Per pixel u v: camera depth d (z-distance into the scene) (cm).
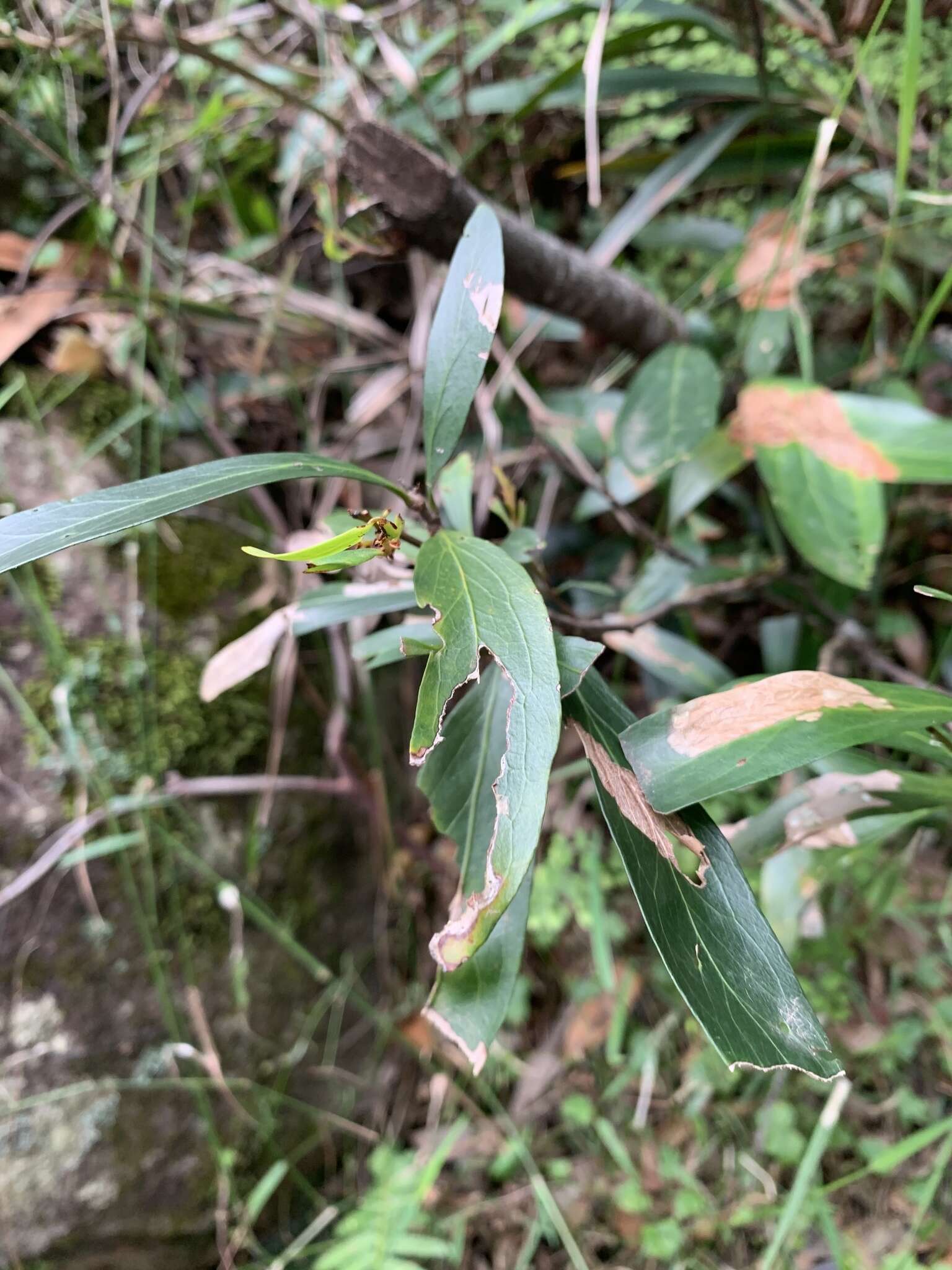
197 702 48
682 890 22
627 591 49
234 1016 46
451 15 55
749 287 45
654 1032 49
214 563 51
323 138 51
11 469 48
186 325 55
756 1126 45
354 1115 50
